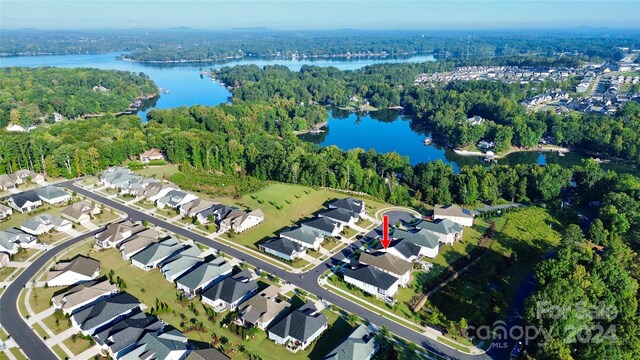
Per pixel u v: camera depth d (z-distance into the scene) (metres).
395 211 139.50
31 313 86.56
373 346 77.19
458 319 87.25
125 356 72.88
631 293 85.12
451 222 122.00
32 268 102.94
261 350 78.06
